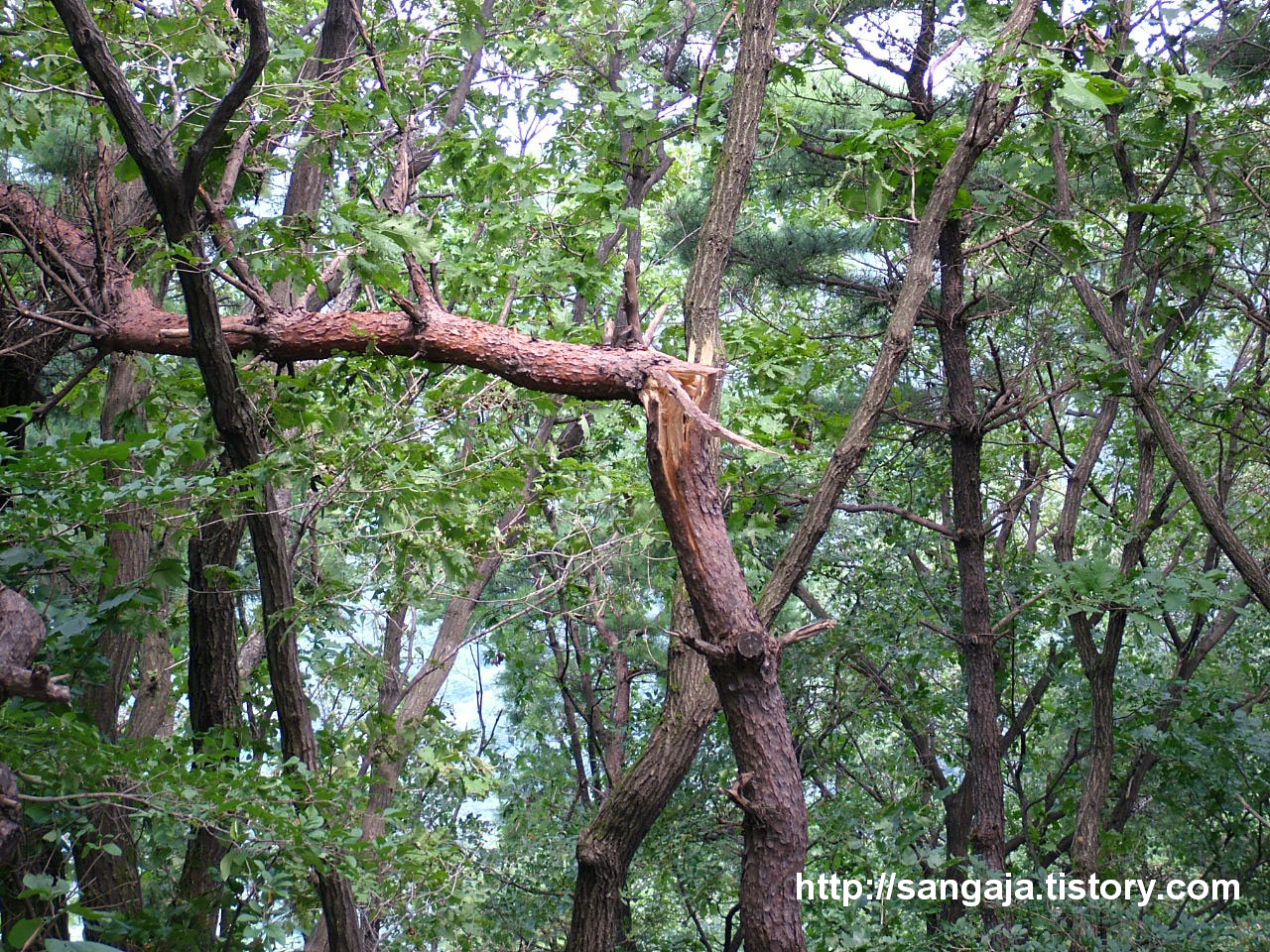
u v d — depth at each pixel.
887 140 4.82
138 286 3.33
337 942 3.89
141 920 4.13
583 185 5.38
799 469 7.09
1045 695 9.66
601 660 10.67
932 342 9.04
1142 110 5.53
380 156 5.23
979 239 5.75
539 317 5.55
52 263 3.82
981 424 5.86
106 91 3.10
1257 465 9.08
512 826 9.33
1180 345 6.41
